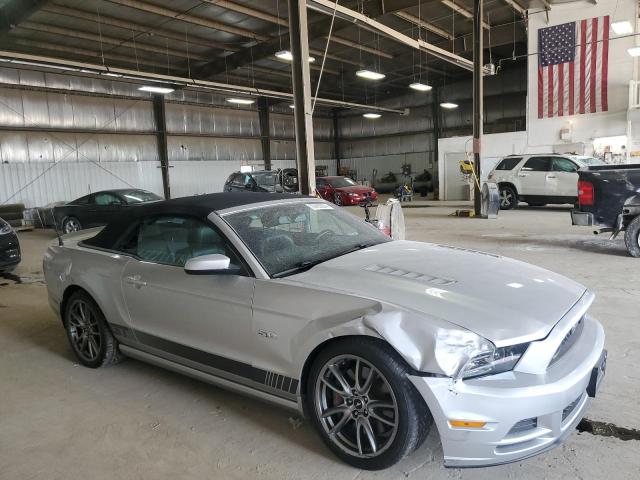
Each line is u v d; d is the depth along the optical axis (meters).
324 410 2.37
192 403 3.05
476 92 12.75
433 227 11.03
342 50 19.53
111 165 20.34
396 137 29.86
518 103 25.14
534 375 2.03
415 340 2.03
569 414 2.17
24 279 7.31
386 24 16.67
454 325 2.05
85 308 3.69
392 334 2.05
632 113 15.62
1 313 5.45
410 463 2.32
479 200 12.86
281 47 16.78
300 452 2.46
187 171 23.36
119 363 3.77
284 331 2.44
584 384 2.15
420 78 25.98
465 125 26.88
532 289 2.43
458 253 3.03
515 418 1.95
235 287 2.68
